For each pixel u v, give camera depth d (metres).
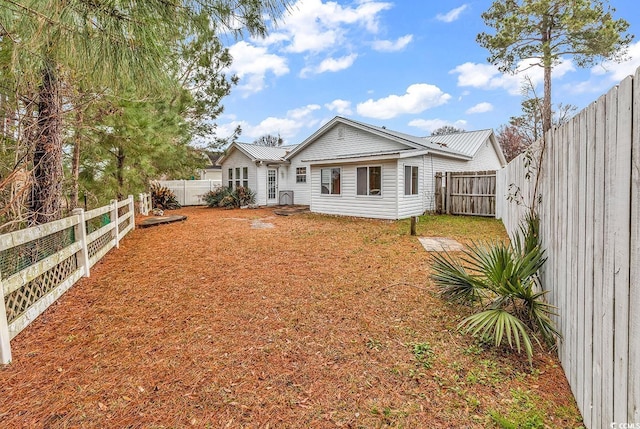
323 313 3.48
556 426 1.88
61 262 4.12
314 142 16.06
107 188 8.29
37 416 1.99
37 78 3.95
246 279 4.64
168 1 2.98
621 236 1.44
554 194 2.65
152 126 7.81
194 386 2.29
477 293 3.35
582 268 1.96
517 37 14.63
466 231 8.55
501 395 2.15
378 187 11.34
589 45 13.65
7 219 4.43
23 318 3.08
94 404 2.10
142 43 3.06
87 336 3.00
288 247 6.75
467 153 14.75
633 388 1.34
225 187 17.91
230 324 3.24
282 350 2.75
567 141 2.30
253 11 3.24
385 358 2.61
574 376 2.10
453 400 2.11
